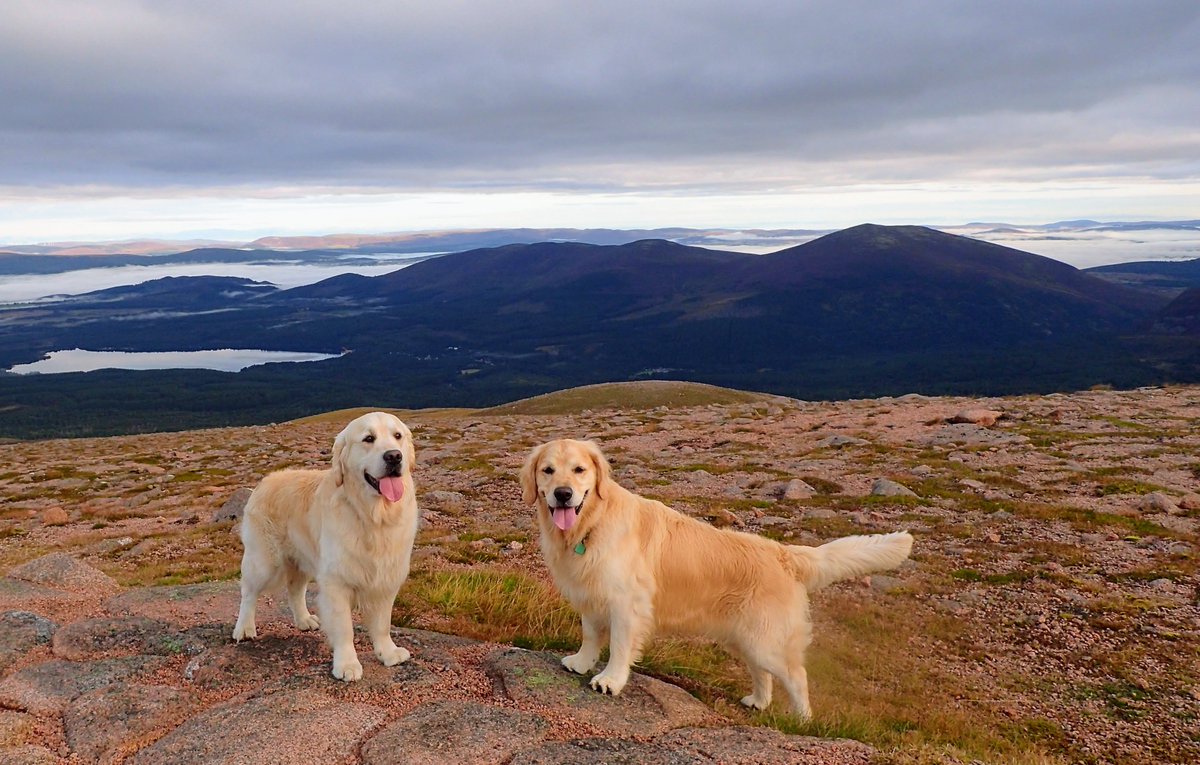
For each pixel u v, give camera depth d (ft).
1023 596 12.86
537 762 5.78
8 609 9.39
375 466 7.16
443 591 11.10
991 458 23.18
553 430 42.22
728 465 25.79
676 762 5.81
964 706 9.67
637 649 7.72
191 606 9.61
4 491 32.99
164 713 6.67
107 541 18.51
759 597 7.99
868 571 8.42
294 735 6.07
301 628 8.70
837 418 34.99
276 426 72.49
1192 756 8.42
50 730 6.49
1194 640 11.02
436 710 6.53
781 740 6.36
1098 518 16.58
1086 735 8.91
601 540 7.63
